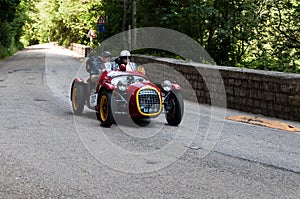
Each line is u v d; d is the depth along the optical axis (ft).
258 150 25.18
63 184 18.66
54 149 24.52
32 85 59.62
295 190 18.20
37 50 201.87
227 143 26.91
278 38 58.59
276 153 24.53
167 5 76.74
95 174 20.10
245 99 40.34
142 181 19.20
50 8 219.82
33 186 18.38
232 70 41.63
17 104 41.34
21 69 92.32
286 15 57.98
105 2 112.27
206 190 18.07
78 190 17.94
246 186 18.63
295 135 29.86
